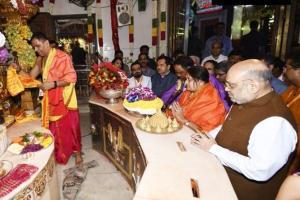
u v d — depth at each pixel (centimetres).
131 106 219
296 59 170
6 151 160
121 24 539
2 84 210
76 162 287
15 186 125
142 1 531
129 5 531
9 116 213
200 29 723
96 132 310
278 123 114
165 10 516
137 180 200
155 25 530
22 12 239
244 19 613
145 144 155
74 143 283
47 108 251
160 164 131
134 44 555
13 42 244
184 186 111
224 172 124
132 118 212
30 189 133
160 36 532
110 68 262
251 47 471
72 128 277
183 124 187
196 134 151
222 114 175
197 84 186
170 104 241
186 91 217
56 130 268
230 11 630
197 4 633
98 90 275
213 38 468
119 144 247
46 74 251
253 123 123
